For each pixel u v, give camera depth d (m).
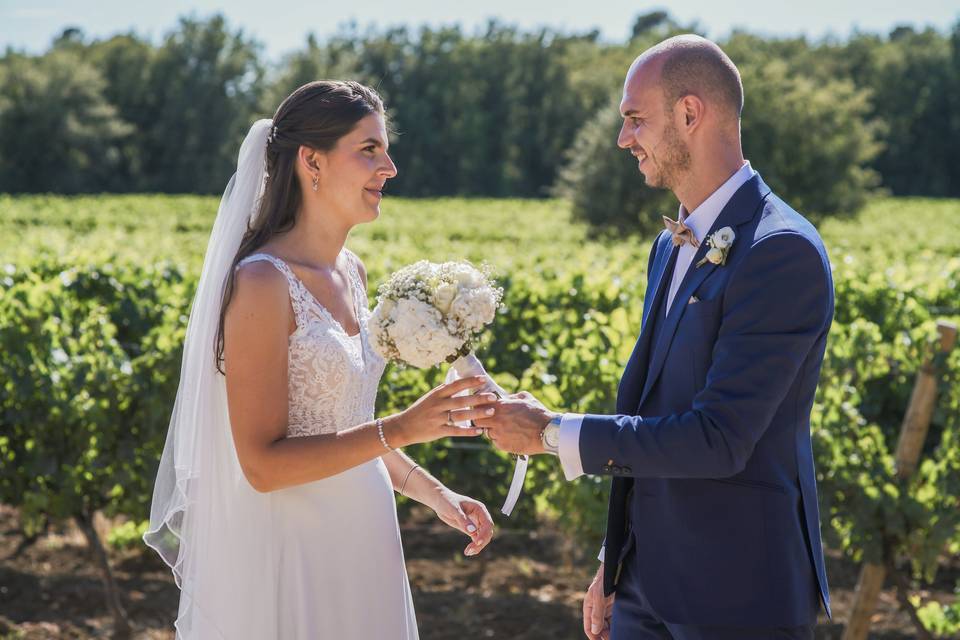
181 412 2.75
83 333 5.96
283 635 2.72
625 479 2.79
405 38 83.50
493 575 6.39
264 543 2.70
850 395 5.33
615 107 32.88
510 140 81.00
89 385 5.47
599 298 7.25
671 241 2.82
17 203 37.25
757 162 35.09
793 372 2.37
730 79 2.50
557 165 80.88
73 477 5.42
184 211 36.50
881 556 4.92
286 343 2.54
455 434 2.55
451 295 2.59
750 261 2.40
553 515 6.78
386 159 2.67
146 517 5.77
